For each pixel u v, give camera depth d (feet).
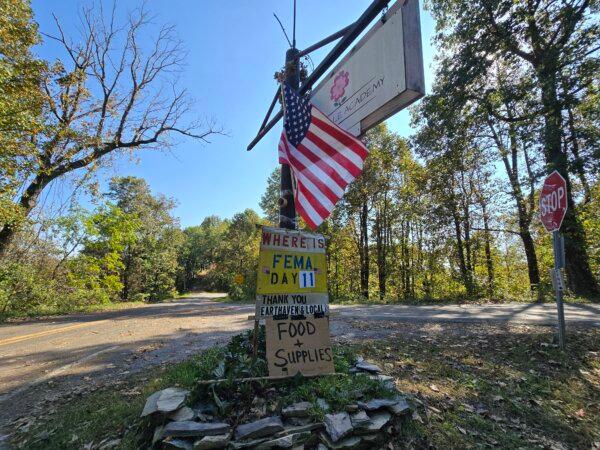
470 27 43.47
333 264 94.38
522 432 10.59
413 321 25.67
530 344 17.56
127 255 124.47
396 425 9.93
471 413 11.44
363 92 11.97
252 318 11.97
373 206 80.69
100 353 21.06
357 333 21.85
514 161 59.67
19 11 38.22
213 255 242.37
